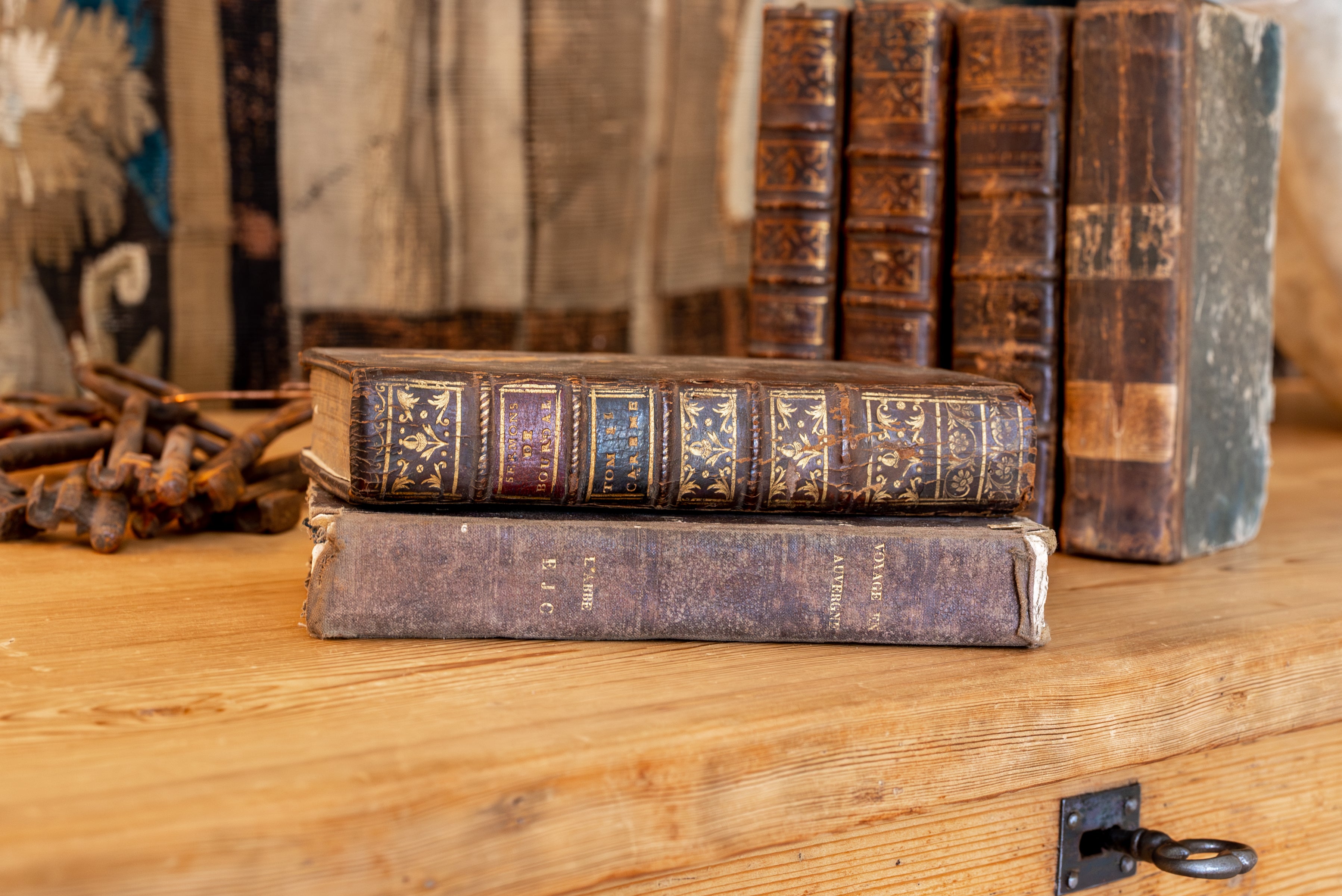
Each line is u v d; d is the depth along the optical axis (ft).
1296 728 2.31
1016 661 2.02
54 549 2.81
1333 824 2.54
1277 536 3.19
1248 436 3.06
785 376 2.20
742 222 6.40
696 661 1.98
